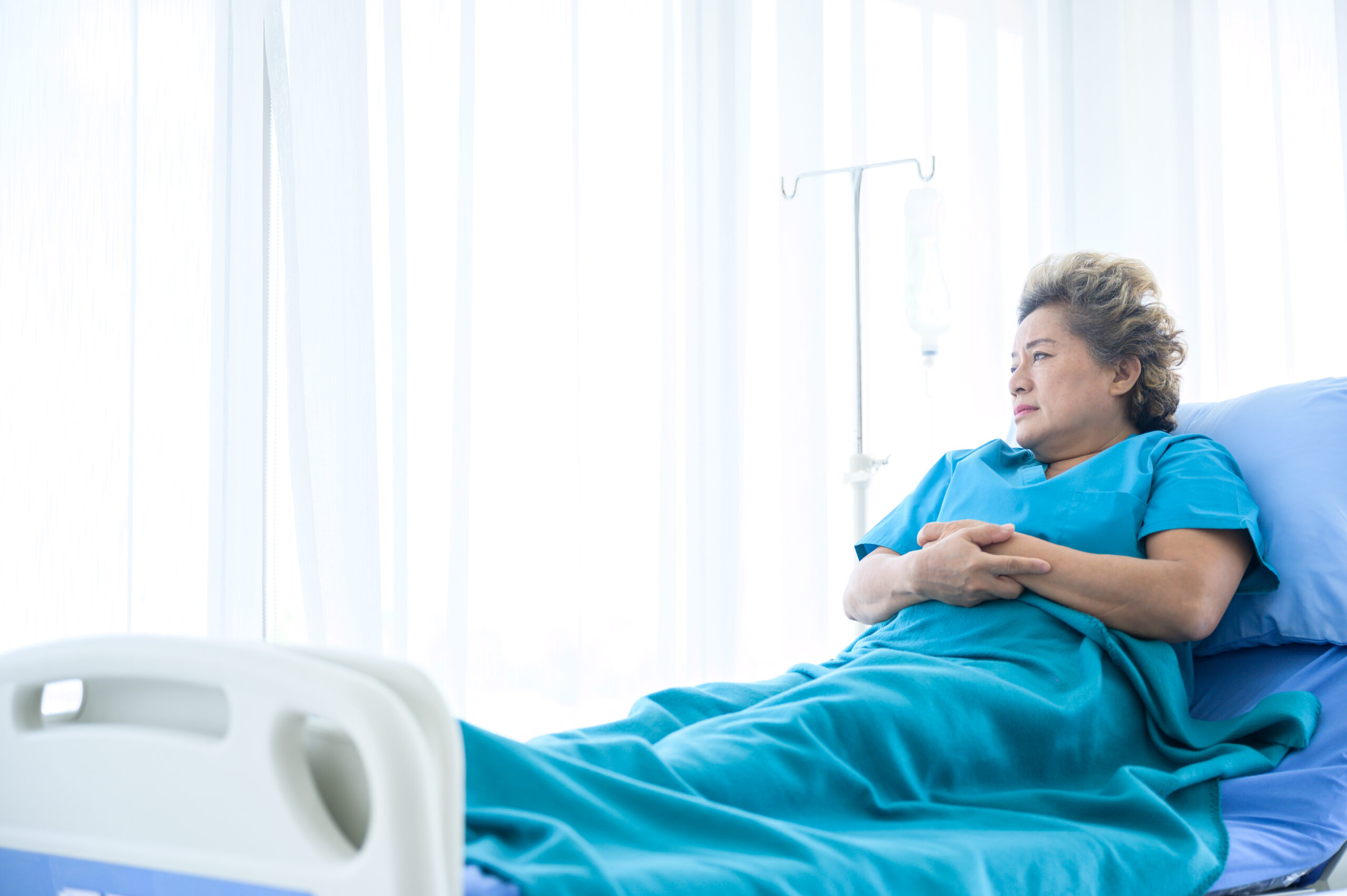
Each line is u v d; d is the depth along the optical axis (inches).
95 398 81.4
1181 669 56.9
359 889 22.7
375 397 90.6
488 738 34.6
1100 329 62.3
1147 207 128.8
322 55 89.0
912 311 97.3
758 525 113.6
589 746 39.5
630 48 106.7
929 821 43.4
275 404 88.7
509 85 99.7
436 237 95.3
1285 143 120.8
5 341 79.4
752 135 114.2
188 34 84.9
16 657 27.5
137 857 25.8
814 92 115.3
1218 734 52.5
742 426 112.4
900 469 118.2
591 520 103.5
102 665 25.9
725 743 42.3
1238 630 58.8
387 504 92.0
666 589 106.6
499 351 98.7
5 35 79.7
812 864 34.6
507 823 32.1
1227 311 124.6
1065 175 129.6
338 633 88.6
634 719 48.3
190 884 25.1
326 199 89.0
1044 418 63.7
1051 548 54.1
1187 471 56.4
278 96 87.0
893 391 118.1
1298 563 57.0
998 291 123.1
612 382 105.3
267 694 23.8
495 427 98.5
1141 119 129.3
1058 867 39.8
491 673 97.9
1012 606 54.9
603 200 105.3
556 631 100.5
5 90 79.7
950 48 123.0
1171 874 41.6
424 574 94.3
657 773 38.9
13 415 79.4
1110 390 62.6
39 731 27.7
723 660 110.7
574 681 100.7
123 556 81.7
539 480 100.0
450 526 94.0
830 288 116.3
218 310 85.1
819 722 44.7
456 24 96.0
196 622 84.6
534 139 100.5
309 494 87.0
